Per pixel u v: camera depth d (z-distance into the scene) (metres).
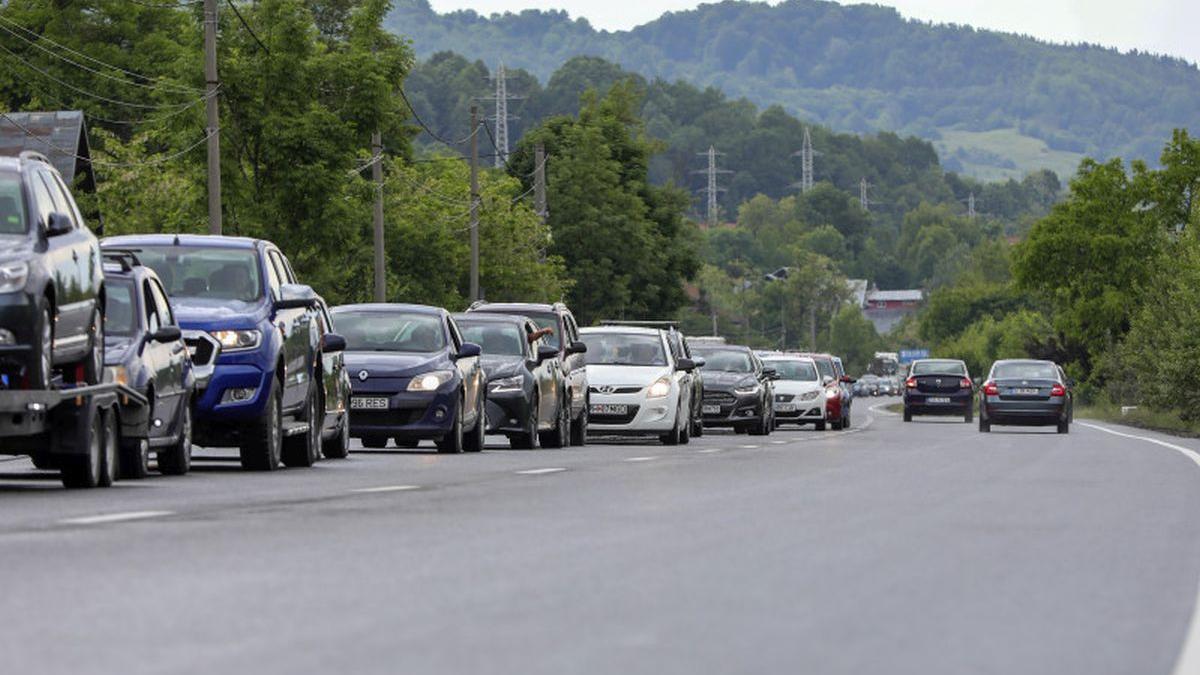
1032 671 16.97
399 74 110.62
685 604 20.91
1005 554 27.03
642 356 84.19
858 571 24.39
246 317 50.03
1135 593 22.84
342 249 108.19
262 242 53.41
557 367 75.75
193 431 49.69
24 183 38.78
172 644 17.70
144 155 141.25
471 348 66.12
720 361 105.06
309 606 20.41
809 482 44.19
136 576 22.88
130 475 44.41
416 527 29.94
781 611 20.42
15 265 37.16
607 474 47.25
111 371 42.75
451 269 163.50
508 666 16.59
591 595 21.59
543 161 191.12
